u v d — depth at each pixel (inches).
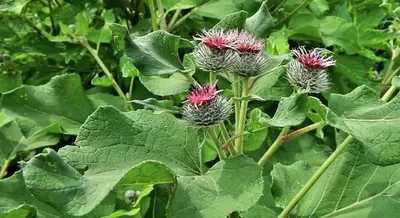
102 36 14.9
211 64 8.8
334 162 10.4
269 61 9.9
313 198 10.2
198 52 9.0
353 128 8.0
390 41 15.4
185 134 8.8
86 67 16.4
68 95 14.1
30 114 13.8
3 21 16.5
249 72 8.9
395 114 8.2
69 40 15.0
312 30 14.8
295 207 10.2
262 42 9.4
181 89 10.1
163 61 8.9
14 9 15.9
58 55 16.2
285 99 8.5
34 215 9.9
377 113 8.2
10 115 13.6
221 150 8.8
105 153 8.3
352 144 10.3
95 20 17.2
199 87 8.7
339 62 15.0
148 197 12.0
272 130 13.5
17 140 14.2
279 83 10.5
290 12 16.3
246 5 14.8
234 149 9.3
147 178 8.0
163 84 10.2
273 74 9.8
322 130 14.4
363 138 7.8
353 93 8.6
